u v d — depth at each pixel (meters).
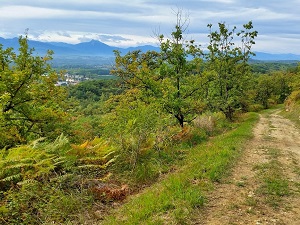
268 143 17.05
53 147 8.75
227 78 33.03
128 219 6.29
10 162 7.62
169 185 8.17
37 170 7.86
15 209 6.58
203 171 9.72
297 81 51.94
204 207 6.82
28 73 13.05
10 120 13.11
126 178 9.58
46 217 6.53
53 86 15.09
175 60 19.34
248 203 7.11
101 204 7.65
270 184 8.61
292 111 44.69
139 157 11.05
